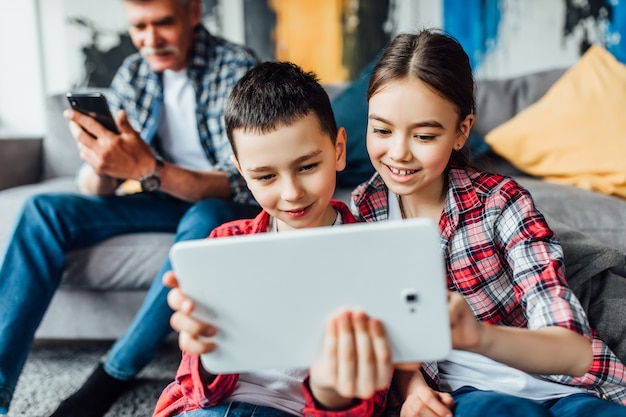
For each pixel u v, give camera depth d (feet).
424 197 2.72
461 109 2.45
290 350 1.78
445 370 2.54
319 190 2.30
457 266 2.58
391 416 2.52
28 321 3.75
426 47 2.41
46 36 8.26
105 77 8.25
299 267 1.69
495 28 7.73
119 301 4.59
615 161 4.89
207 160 5.05
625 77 5.39
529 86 6.03
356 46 7.96
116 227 4.40
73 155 6.61
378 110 2.42
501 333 1.93
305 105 2.28
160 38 4.63
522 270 2.31
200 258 1.71
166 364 4.56
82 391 3.61
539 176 5.37
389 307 1.70
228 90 4.80
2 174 6.04
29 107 8.42
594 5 7.52
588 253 3.10
